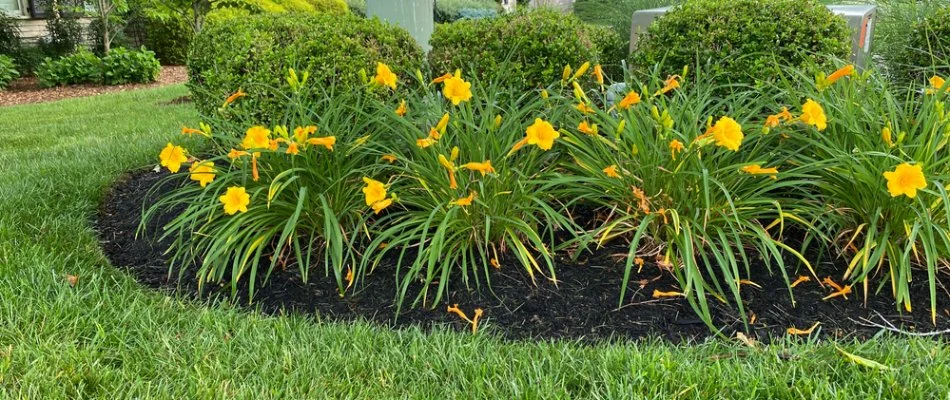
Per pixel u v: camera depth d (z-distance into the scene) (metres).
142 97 9.44
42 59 12.99
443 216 2.91
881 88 3.22
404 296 2.79
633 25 5.61
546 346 2.39
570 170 3.32
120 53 12.05
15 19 13.28
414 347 2.40
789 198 3.07
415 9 5.32
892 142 2.78
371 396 2.16
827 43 3.77
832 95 3.14
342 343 2.45
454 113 3.03
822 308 2.62
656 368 2.21
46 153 5.45
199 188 3.17
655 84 3.39
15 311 2.56
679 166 2.71
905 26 6.27
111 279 3.01
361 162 3.28
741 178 2.90
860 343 2.40
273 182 2.67
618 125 2.89
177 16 13.20
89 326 2.51
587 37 4.14
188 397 2.14
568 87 3.92
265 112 3.71
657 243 2.93
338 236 2.76
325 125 3.07
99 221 3.84
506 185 2.91
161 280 3.08
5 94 11.08
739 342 2.42
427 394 2.18
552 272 2.67
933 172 2.70
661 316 2.60
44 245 3.26
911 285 2.72
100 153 5.20
